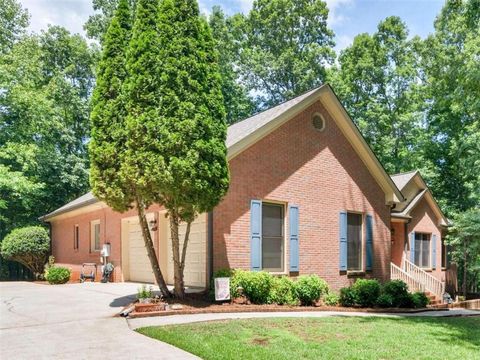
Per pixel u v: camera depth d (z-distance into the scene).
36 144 28.31
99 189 11.00
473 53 16.34
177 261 11.21
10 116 27.22
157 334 7.38
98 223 19.66
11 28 29.86
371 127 33.78
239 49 38.59
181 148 10.16
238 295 11.79
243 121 17.41
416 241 22.56
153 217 15.12
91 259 19.56
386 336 8.16
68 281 18.95
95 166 11.02
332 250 15.55
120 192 10.78
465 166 25.67
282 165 14.30
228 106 34.00
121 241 17.05
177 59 10.44
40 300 11.66
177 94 10.32
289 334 7.89
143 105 10.24
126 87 10.64
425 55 30.19
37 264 22.86
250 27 39.59
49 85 29.48
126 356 6.11
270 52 39.25
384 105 35.00
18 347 6.60
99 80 11.19
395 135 34.56
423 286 18.83
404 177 23.00
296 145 14.84
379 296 14.24
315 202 15.22
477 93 13.49
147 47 10.33
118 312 9.64
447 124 32.03
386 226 18.12
